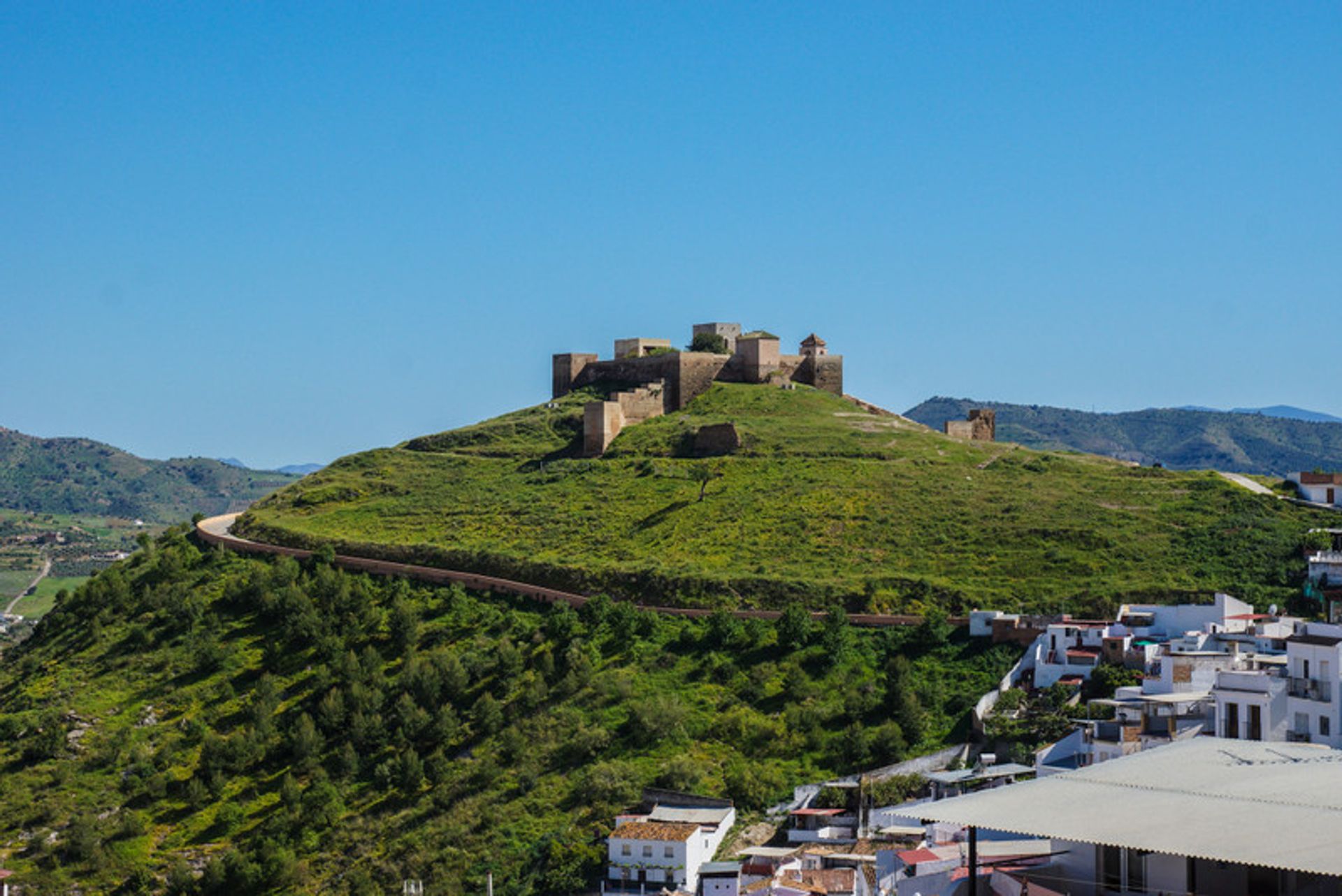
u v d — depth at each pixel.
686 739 170.62
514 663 189.75
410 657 198.12
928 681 176.38
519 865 151.62
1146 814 57.41
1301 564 192.88
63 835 169.75
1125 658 163.12
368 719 180.88
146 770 180.00
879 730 163.75
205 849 165.25
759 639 190.88
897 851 99.06
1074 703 156.25
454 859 155.00
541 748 173.50
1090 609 188.12
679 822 147.75
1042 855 65.69
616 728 175.12
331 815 166.50
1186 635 156.62
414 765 170.12
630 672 188.38
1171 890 59.09
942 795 140.12
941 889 78.75
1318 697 112.56
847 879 116.56
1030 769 134.75
